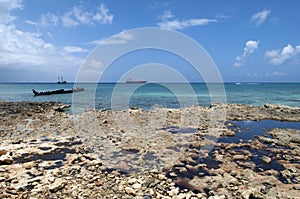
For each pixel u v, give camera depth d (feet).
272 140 33.71
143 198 17.62
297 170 23.03
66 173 22.07
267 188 19.35
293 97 124.26
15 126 44.27
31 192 18.12
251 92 171.94
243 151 29.19
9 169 22.77
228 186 19.77
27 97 131.13
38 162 24.95
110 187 19.39
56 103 84.02
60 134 38.27
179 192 18.80
